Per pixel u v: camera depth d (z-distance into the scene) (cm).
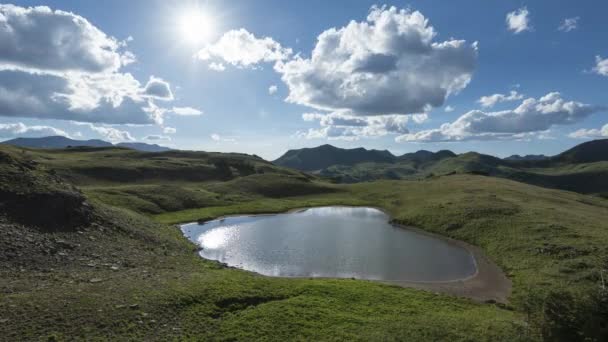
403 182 13938
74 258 3762
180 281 3388
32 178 4834
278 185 13038
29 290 2819
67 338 2241
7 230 3784
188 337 2434
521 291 3872
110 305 2677
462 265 5019
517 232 5900
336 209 10250
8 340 2147
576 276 3956
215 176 14600
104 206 5703
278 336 2509
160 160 15438
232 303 3044
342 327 2681
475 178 13212
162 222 7425
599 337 2147
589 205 9225
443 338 2531
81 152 16562
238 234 6894
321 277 4488
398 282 4338
